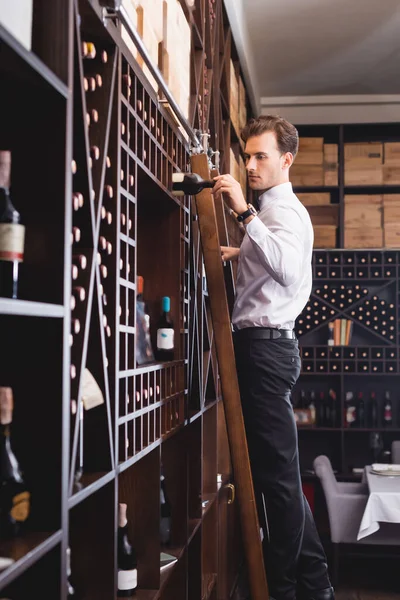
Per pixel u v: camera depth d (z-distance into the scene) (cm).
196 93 349
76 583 181
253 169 311
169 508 293
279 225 293
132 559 239
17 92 139
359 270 739
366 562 634
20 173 144
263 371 300
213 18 429
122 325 203
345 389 759
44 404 141
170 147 279
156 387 242
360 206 730
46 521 139
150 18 247
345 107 772
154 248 291
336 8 568
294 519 300
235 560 511
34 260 142
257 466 302
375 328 734
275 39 627
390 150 733
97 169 181
